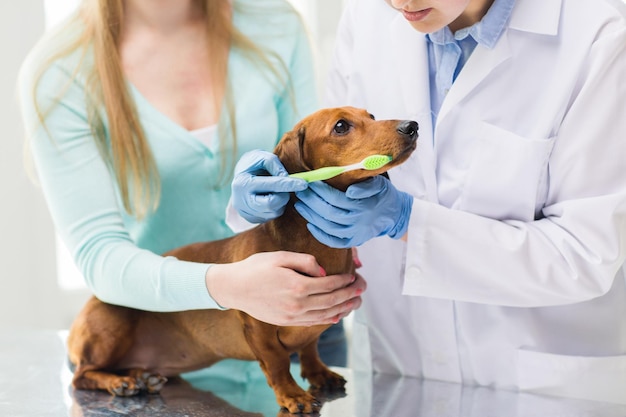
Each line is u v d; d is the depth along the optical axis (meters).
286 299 1.38
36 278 3.04
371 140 1.37
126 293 1.55
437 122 1.60
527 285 1.47
